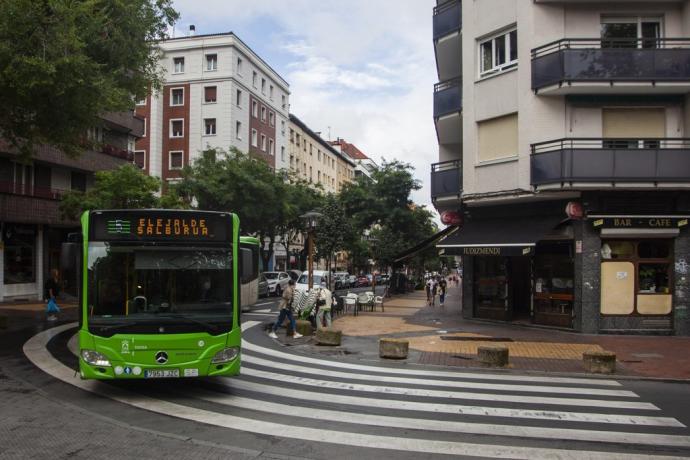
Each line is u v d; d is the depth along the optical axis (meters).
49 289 19.75
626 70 16.59
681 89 16.81
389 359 12.12
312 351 13.18
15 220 26.39
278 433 6.50
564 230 16.98
